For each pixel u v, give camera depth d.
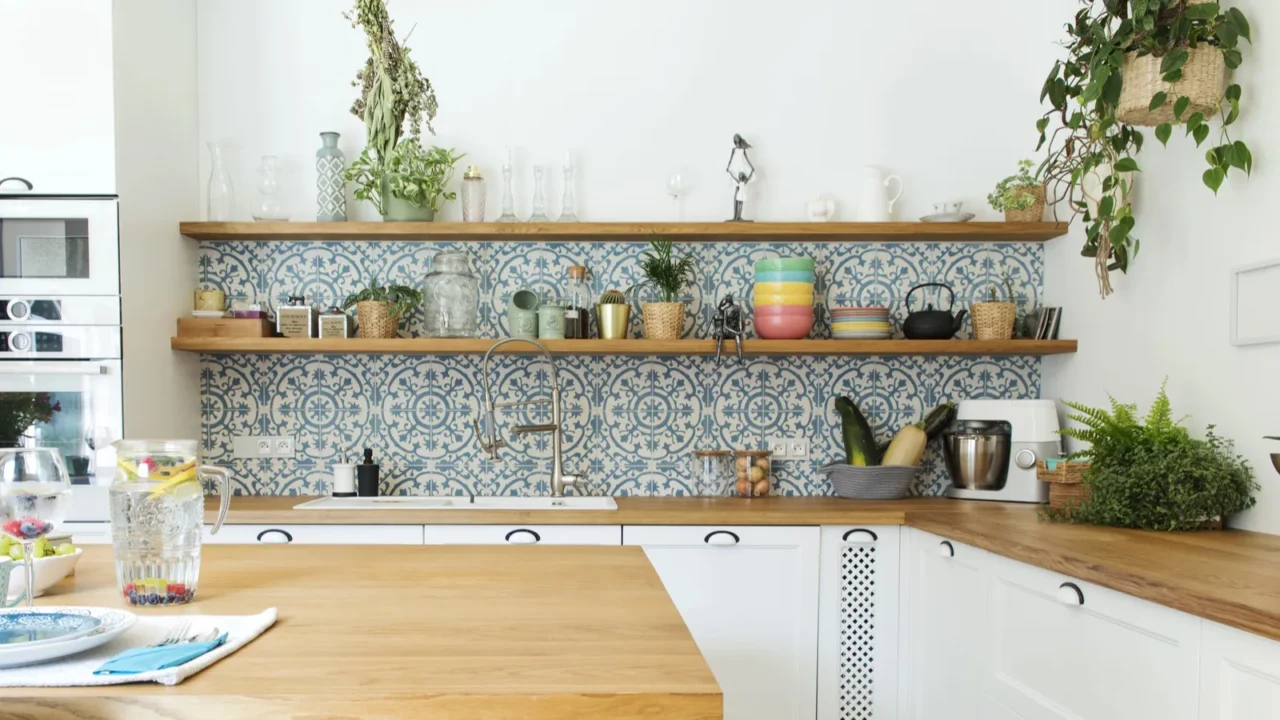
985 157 3.70
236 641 1.26
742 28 3.71
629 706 1.09
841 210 3.69
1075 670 2.09
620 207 3.68
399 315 3.49
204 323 3.41
